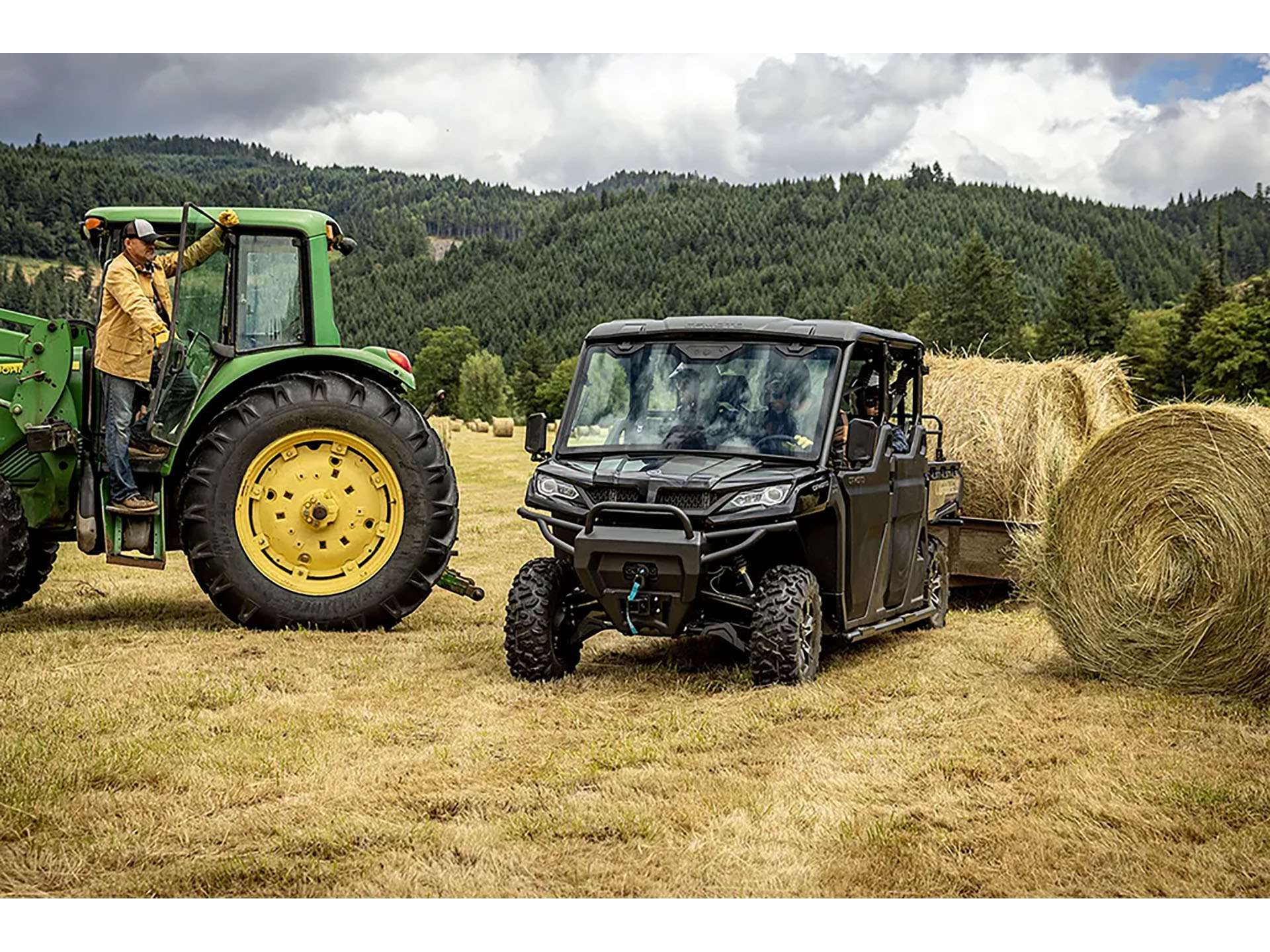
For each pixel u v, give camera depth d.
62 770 4.54
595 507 6.06
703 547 5.92
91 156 161.88
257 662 6.66
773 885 3.71
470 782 4.62
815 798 4.45
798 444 6.36
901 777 4.70
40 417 7.72
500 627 8.04
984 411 9.45
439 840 4.01
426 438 7.84
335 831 4.04
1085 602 6.50
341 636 7.55
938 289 106.25
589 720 5.52
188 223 7.88
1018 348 94.62
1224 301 70.88
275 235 8.01
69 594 9.33
